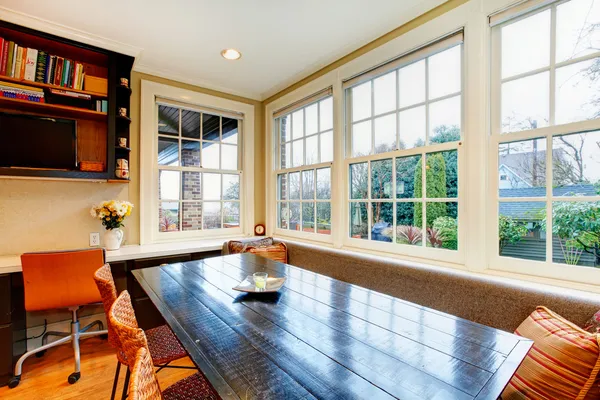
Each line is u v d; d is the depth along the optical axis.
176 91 2.95
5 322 1.86
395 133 2.19
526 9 1.54
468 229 1.73
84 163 2.32
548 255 1.48
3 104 2.13
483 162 1.68
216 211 3.27
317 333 0.98
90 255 1.98
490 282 1.44
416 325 1.05
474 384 0.70
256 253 2.59
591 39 1.39
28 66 2.10
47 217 2.35
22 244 2.26
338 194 2.55
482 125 1.68
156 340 1.50
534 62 1.55
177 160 3.02
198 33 2.21
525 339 0.94
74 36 2.17
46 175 2.12
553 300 1.23
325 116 2.80
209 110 3.21
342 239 2.53
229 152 3.38
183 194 3.05
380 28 2.16
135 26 2.12
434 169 1.94
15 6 1.88
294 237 3.10
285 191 3.31
